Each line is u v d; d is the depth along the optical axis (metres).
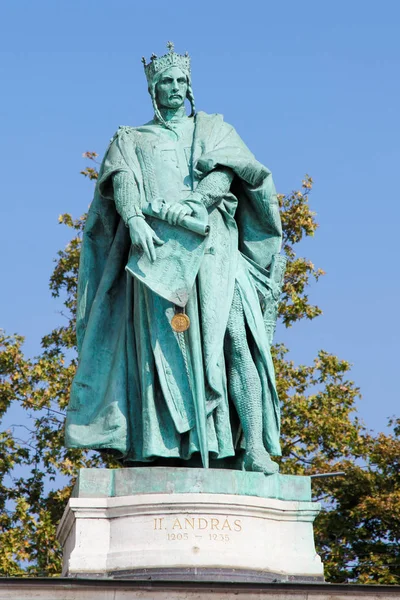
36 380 26.88
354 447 26.80
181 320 12.75
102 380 13.23
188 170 13.58
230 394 13.05
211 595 11.01
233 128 14.05
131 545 11.97
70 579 10.93
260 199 13.53
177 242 12.91
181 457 12.80
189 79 14.09
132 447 12.98
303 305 27.55
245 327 13.23
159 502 12.03
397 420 28.33
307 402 26.56
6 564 23.78
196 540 11.94
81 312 13.60
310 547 12.35
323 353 27.59
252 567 11.94
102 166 13.61
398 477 26.80
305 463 26.66
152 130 13.84
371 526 26.45
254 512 12.19
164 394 12.78
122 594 10.95
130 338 13.20
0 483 26.70
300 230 28.48
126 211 13.09
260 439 12.84
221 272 13.20
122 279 13.49
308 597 11.11
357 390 27.39
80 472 12.27
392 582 24.81
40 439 26.78
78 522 12.09
